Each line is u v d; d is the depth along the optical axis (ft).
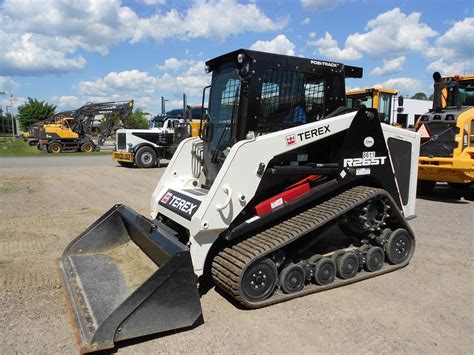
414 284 15.69
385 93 50.06
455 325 12.60
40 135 93.76
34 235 21.72
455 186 36.27
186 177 18.08
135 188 38.06
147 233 13.96
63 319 12.71
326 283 15.11
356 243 16.99
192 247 13.52
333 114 16.06
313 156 15.88
